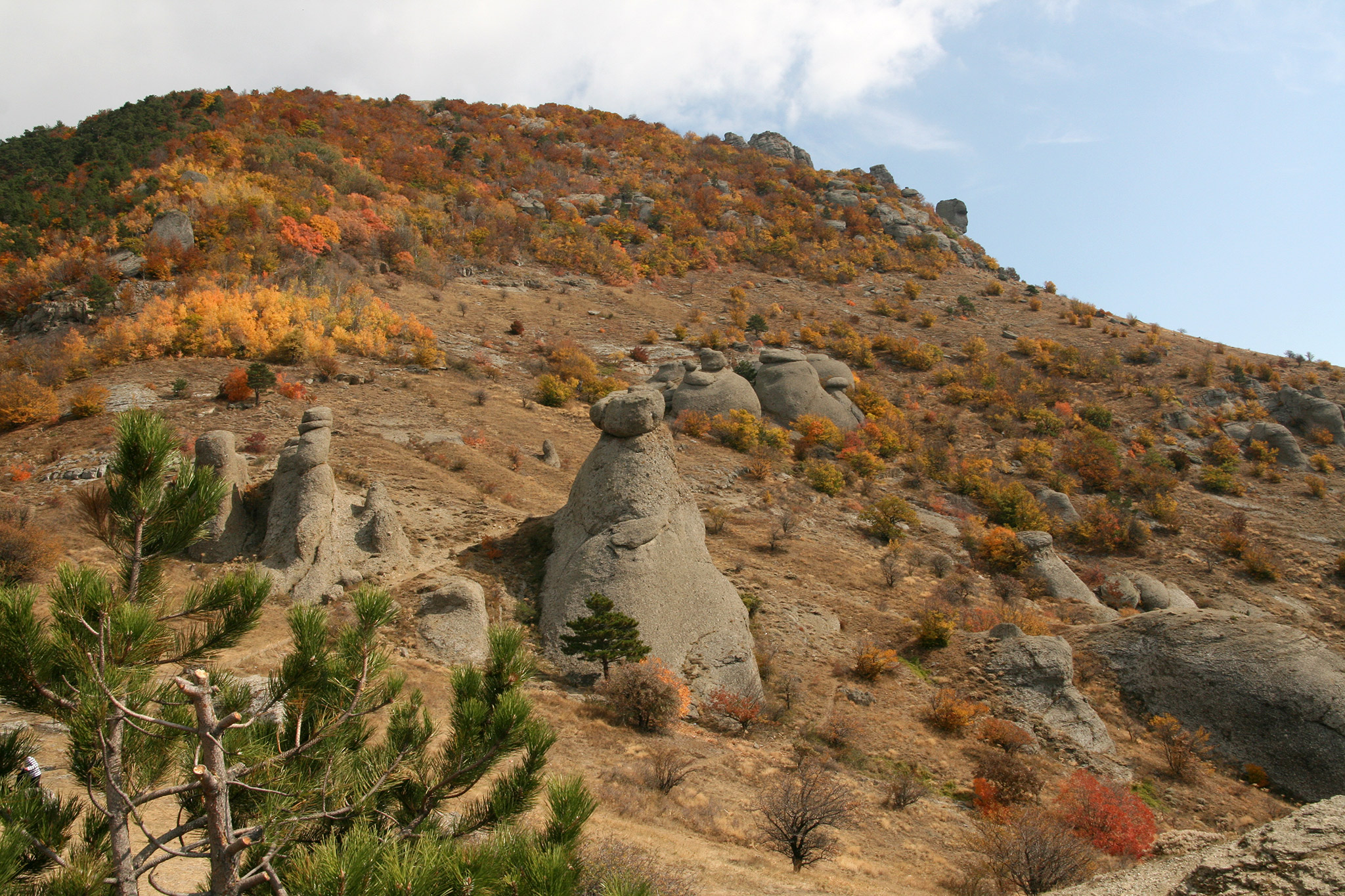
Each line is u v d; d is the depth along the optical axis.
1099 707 28.89
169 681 6.22
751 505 44.12
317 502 27.75
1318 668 27.67
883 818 19.55
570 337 68.94
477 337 63.12
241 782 5.64
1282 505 57.62
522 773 6.92
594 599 24.95
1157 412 68.88
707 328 77.19
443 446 40.62
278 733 6.82
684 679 25.77
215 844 5.39
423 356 53.28
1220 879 8.23
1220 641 29.23
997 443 62.41
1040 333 87.44
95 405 37.50
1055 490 55.88
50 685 5.76
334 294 57.94
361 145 92.38
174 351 46.50
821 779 18.98
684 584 28.25
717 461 49.19
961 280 105.94
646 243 94.62
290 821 5.95
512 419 48.53
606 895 5.96
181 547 6.79
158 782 6.27
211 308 48.75
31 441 35.25
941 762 24.02
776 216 108.38
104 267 51.00
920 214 120.38
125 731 6.06
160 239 54.31
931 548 43.81
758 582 34.12
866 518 45.41
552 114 130.12
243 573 6.90
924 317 87.19
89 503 6.57
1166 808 23.92
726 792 18.95
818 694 27.16
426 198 85.19
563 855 5.56
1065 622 35.75
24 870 5.43
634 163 116.69
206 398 41.00
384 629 24.08
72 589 5.84
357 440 38.66
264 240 59.81
